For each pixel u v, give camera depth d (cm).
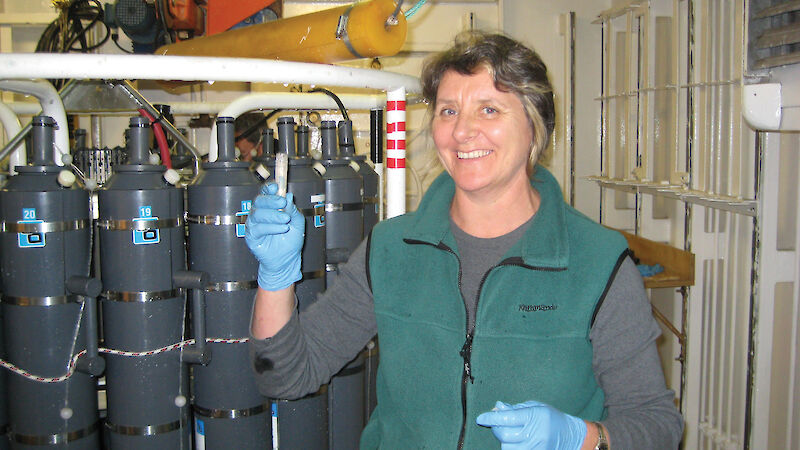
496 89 91
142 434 140
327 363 106
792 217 208
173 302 139
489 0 342
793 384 203
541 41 350
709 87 240
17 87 138
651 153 286
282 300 100
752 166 216
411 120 330
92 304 136
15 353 137
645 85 282
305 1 334
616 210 339
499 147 92
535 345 92
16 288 133
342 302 108
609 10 318
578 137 352
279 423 158
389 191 160
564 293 92
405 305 100
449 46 102
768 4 153
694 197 237
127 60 117
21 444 141
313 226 156
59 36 270
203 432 150
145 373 138
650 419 87
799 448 203
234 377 145
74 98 174
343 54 145
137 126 138
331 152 178
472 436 94
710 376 251
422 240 99
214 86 340
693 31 247
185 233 154
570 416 85
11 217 131
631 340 90
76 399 141
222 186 139
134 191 133
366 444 114
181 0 248
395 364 99
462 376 94
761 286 210
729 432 236
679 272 261
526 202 100
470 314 96
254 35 160
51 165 136
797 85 146
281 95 188
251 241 97
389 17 139
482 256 98
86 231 139
